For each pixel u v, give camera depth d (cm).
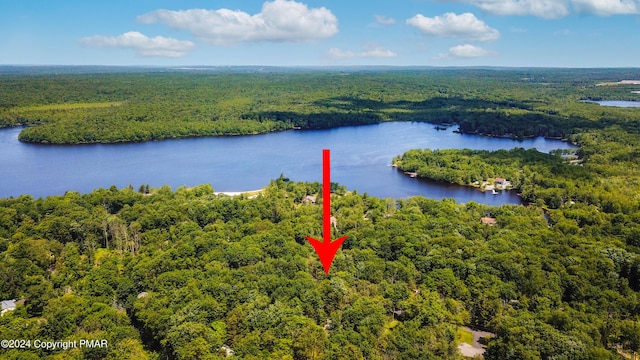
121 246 15500
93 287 12038
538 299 10981
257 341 9594
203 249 13838
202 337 9688
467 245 14075
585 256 13075
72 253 14262
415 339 9562
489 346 9594
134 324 11131
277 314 10362
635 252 13900
